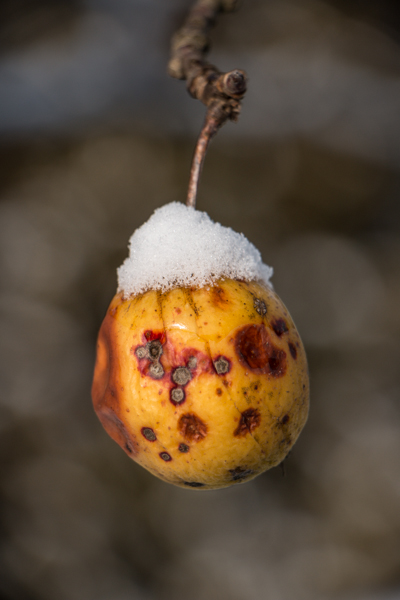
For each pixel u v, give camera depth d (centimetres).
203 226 24
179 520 57
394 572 52
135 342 24
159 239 24
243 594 52
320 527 56
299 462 60
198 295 24
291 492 59
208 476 24
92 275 67
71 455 59
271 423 24
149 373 24
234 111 25
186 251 24
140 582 53
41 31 65
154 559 54
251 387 23
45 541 54
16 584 52
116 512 56
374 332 66
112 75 64
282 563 54
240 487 59
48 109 63
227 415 23
